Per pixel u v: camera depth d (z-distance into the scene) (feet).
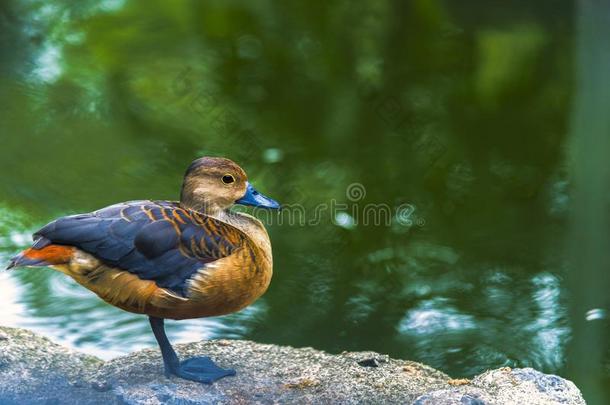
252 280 23.16
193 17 59.47
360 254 37.81
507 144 45.96
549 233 39.17
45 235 21.76
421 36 56.85
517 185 42.70
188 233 22.48
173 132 45.83
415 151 45.06
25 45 54.03
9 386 23.89
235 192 24.20
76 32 56.54
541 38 56.54
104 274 22.08
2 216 38.47
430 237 38.96
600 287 35.45
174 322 32.17
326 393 23.75
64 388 23.91
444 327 32.73
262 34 57.00
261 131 46.16
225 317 32.83
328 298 34.60
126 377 24.16
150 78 51.29
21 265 21.42
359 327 32.65
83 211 39.04
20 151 43.86
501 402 23.08
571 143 46.19
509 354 30.83
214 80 51.24
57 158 43.24
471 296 35.06
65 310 32.40
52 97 48.83
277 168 43.06
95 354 29.27
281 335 31.76
